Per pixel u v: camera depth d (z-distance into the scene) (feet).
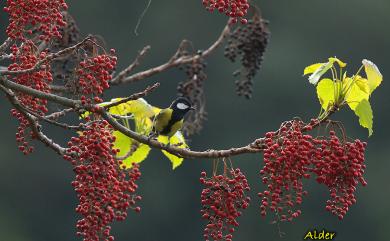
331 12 78.23
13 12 17.44
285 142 15.98
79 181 15.84
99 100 16.90
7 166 72.49
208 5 16.33
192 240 73.61
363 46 77.97
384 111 75.41
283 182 15.81
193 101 25.35
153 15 74.23
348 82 17.56
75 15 72.95
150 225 73.56
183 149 17.39
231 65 73.00
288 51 77.20
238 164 70.64
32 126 17.57
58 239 72.54
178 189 74.18
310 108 74.95
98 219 15.74
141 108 21.04
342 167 16.05
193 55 25.40
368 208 73.82
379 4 77.82
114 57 16.90
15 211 71.77
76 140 16.30
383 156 74.84
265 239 69.21
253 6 25.14
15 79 17.69
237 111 73.00
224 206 16.25
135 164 16.62
